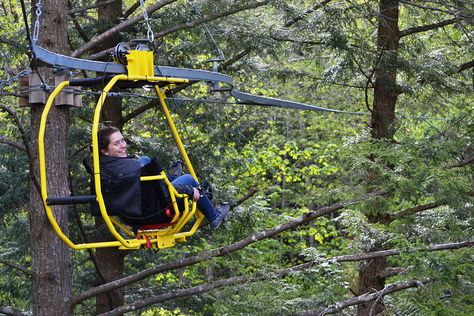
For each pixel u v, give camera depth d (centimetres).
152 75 920
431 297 1339
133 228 889
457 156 1508
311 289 1444
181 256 2397
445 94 1745
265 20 1833
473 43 1767
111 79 883
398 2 1670
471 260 1395
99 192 806
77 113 1830
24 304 2142
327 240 3575
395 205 1536
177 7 1681
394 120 1669
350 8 1581
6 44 1531
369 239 1445
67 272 1310
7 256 2055
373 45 1752
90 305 2230
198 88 2259
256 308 1377
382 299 1423
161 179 853
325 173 2798
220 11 1614
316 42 1697
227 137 2088
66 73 1099
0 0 2027
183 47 1739
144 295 2234
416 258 1338
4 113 1897
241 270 1526
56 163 1271
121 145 870
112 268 1902
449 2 1692
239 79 1966
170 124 962
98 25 1761
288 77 1859
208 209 926
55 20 1290
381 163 1427
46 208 830
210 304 2189
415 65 1611
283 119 3375
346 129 3020
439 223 1481
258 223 2227
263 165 2703
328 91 3052
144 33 1791
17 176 1852
